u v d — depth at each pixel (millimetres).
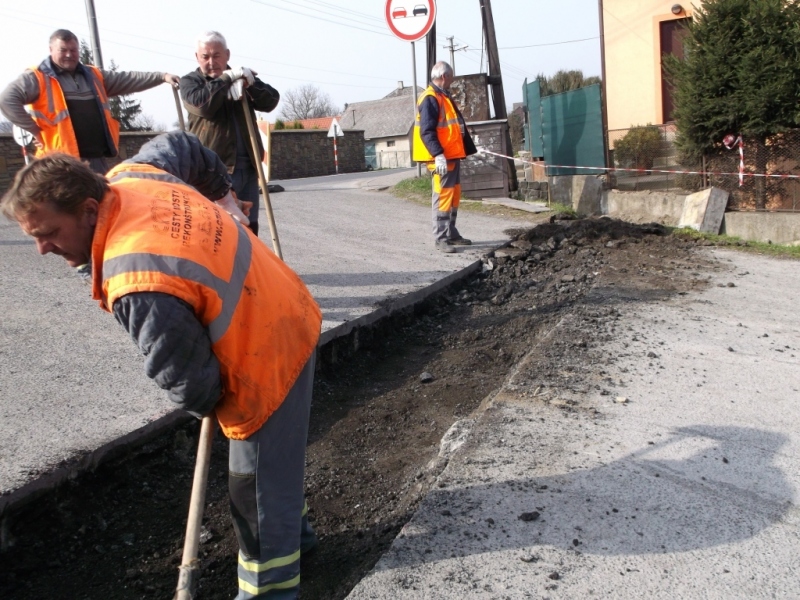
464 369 4762
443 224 7246
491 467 3203
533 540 2684
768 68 8250
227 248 2096
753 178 8734
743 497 2969
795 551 2617
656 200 9602
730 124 8734
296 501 2354
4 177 13898
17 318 4500
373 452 3732
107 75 5047
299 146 24812
